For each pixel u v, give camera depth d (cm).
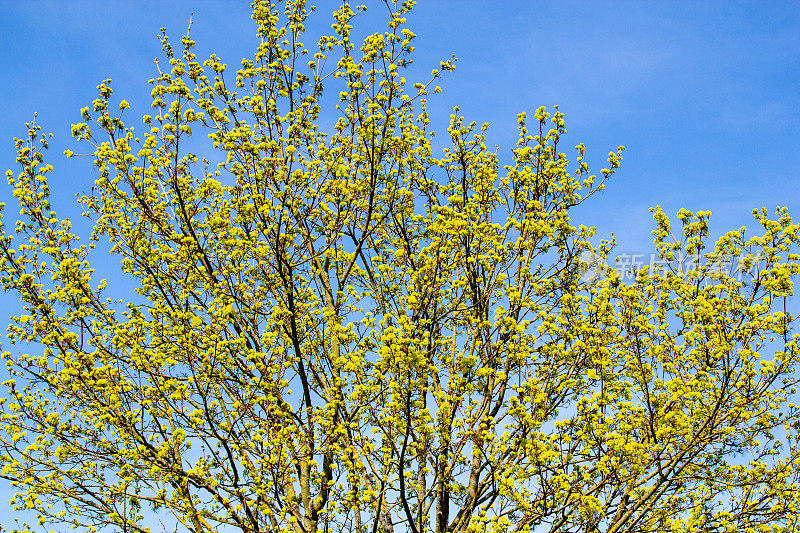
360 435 652
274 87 835
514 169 859
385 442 616
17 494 791
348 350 695
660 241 811
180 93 782
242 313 776
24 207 818
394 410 595
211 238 838
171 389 711
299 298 782
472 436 625
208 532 718
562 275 824
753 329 728
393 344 538
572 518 670
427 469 627
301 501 733
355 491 667
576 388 694
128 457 715
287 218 760
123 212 897
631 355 738
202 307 803
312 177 860
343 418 705
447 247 711
